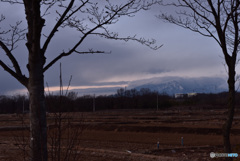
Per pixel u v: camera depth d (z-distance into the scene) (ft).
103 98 394.73
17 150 53.36
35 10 17.61
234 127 123.03
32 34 18.75
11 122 184.34
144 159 49.01
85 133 114.83
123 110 355.36
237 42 28.17
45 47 19.51
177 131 118.62
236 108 232.12
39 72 18.25
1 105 348.38
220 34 28.19
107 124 145.28
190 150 65.92
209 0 28.04
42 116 17.85
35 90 17.97
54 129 18.71
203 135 109.09
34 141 17.52
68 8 20.08
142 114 264.11
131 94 417.49
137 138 100.94
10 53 19.62
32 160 17.42
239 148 33.96
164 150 66.39
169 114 254.27
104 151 53.62
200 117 203.00
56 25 19.99
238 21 28.09
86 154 50.65
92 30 21.85
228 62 28.45
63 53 20.79
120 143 86.28
